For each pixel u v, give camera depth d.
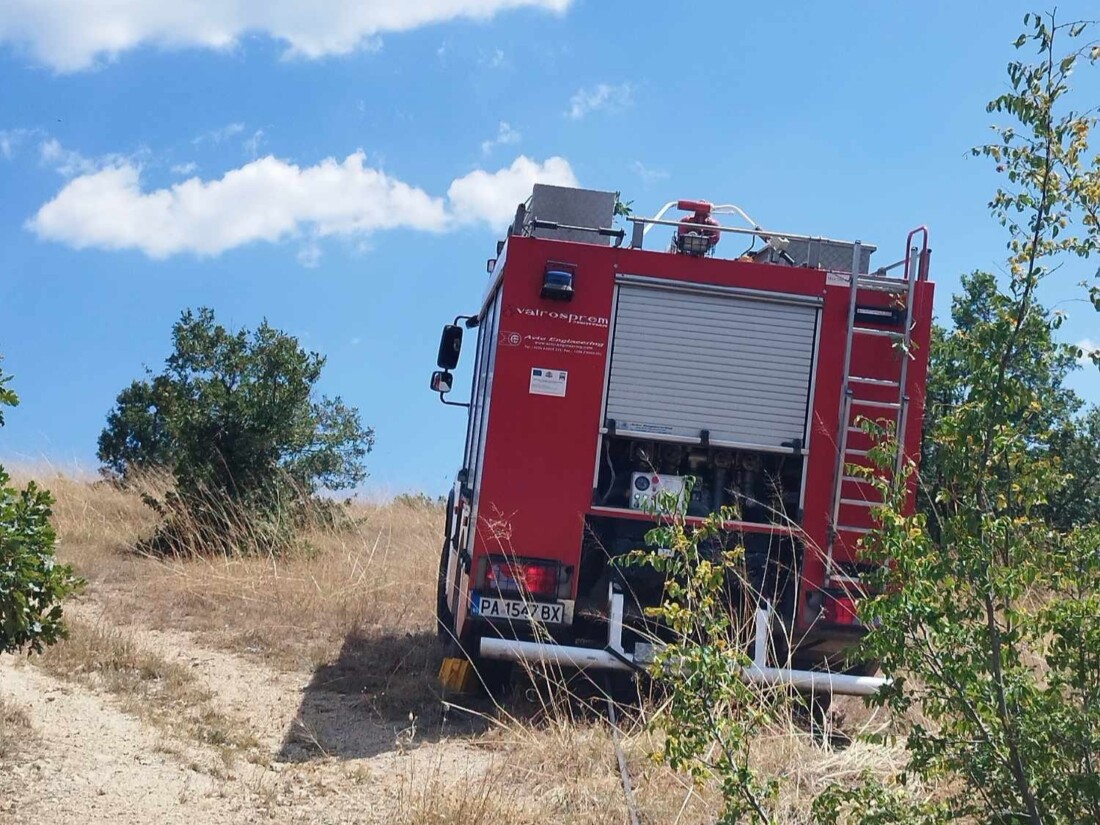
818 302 8.07
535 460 7.97
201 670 8.73
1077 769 4.27
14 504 6.08
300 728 7.41
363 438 17.08
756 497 8.22
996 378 4.41
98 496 16.22
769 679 7.35
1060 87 4.32
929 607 4.31
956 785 5.54
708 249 9.05
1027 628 4.36
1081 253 4.36
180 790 5.96
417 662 9.34
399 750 7.05
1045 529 4.44
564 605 7.90
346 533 14.94
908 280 8.02
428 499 19.27
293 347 15.27
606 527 8.12
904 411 7.89
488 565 7.92
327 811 5.88
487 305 9.67
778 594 8.12
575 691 8.15
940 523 4.46
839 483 7.90
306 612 10.87
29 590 6.07
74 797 5.67
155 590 11.43
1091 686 4.34
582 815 5.79
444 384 11.02
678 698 4.57
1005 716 4.29
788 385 8.06
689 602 4.81
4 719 6.57
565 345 8.02
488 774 6.41
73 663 8.12
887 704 5.33
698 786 4.82
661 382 8.03
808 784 6.05
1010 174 4.41
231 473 14.34
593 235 8.52
